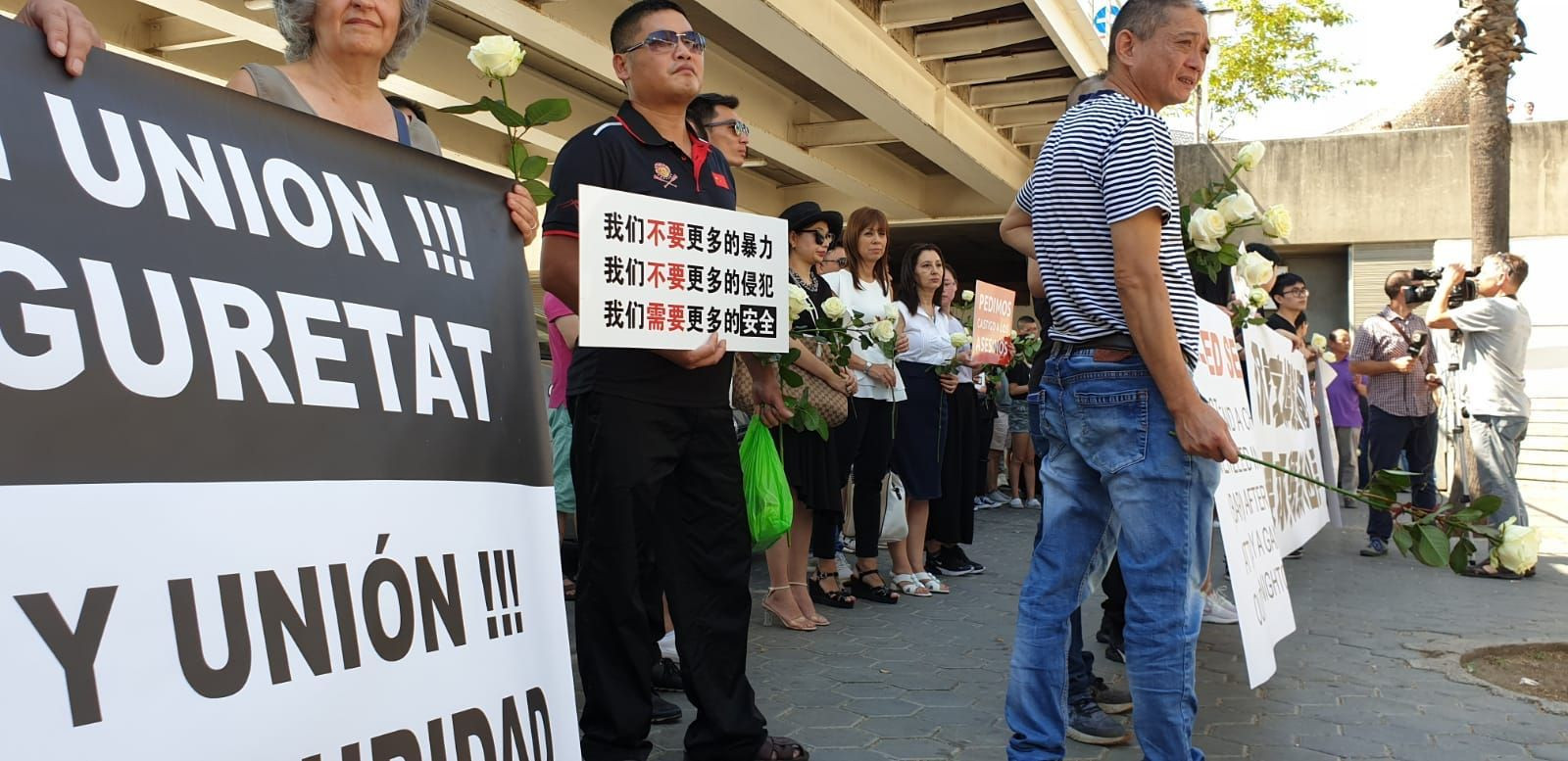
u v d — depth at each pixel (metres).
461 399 1.97
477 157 11.22
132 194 1.50
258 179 1.70
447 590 1.83
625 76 3.14
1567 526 10.37
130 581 1.37
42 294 1.36
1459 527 2.88
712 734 3.14
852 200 15.13
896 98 9.94
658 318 2.90
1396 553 7.99
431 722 1.74
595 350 3.03
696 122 4.44
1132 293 2.64
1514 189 16.56
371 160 1.93
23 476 1.29
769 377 3.82
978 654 4.82
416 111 3.97
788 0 7.62
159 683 1.37
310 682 1.55
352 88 2.32
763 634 5.21
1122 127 2.72
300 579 1.57
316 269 1.74
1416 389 7.90
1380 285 17.44
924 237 17.45
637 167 3.02
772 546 5.32
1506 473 7.26
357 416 1.74
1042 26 9.93
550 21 7.45
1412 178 17.23
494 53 2.45
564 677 2.08
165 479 1.43
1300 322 7.84
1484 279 7.29
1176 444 2.72
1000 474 12.01
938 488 6.20
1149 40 2.94
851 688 4.29
